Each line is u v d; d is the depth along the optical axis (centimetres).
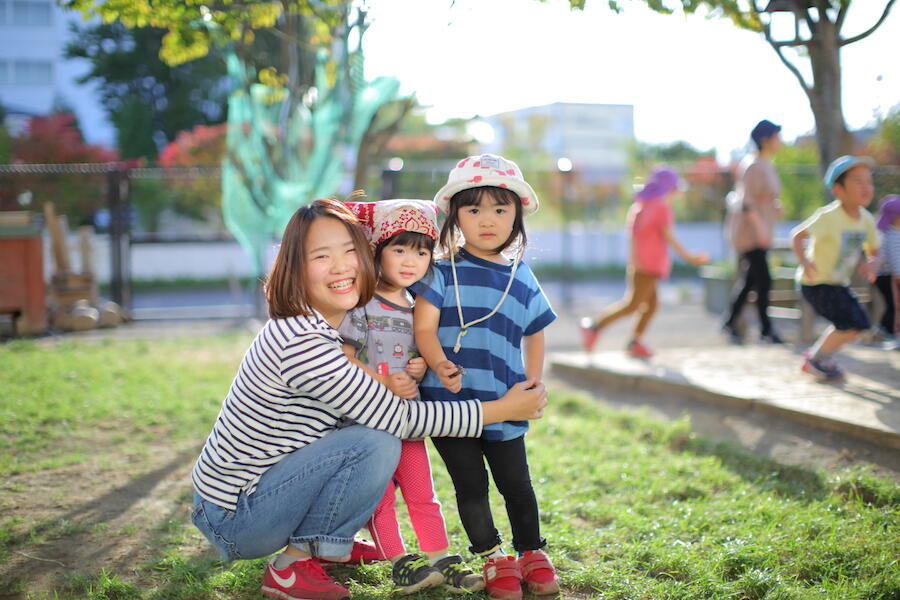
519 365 269
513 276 269
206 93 2114
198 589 262
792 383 524
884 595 253
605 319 683
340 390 235
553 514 334
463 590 259
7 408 514
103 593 256
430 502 268
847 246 802
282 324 237
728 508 337
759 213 750
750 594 259
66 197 1294
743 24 502
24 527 322
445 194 268
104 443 452
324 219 241
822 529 305
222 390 583
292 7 488
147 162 1888
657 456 426
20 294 905
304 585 250
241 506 240
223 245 1778
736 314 774
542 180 1939
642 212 662
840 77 600
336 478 240
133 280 1684
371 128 668
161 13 432
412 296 270
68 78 2467
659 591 259
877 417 421
